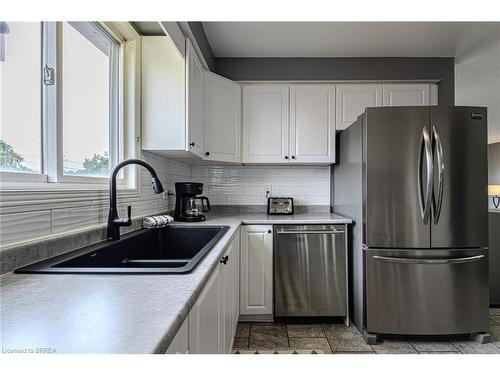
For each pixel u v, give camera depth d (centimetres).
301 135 270
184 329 74
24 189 95
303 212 297
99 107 164
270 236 234
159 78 189
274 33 238
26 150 109
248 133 270
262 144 270
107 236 137
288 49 265
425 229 198
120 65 180
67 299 69
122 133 180
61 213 112
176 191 223
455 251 198
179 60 189
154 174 153
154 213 209
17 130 104
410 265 200
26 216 95
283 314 233
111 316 60
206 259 106
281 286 233
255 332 219
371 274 203
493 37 243
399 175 199
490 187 450
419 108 197
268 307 234
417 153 197
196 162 269
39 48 115
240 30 233
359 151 215
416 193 197
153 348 49
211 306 108
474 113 198
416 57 279
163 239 187
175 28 170
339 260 232
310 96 270
